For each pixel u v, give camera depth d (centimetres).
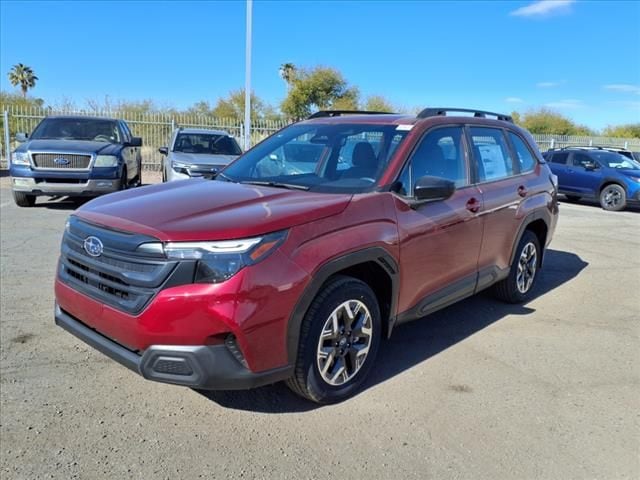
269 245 283
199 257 271
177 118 2111
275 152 436
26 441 287
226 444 291
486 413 331
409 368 391
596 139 3244
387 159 375
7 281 557
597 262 757
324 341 321
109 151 1037
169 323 272
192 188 374
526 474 274
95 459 274
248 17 1662
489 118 506
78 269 319
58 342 413
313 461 278
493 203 453
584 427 320
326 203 321
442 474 271
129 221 299
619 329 484
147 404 329
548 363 407
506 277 512
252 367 283
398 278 357
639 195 1376
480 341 446
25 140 1101
